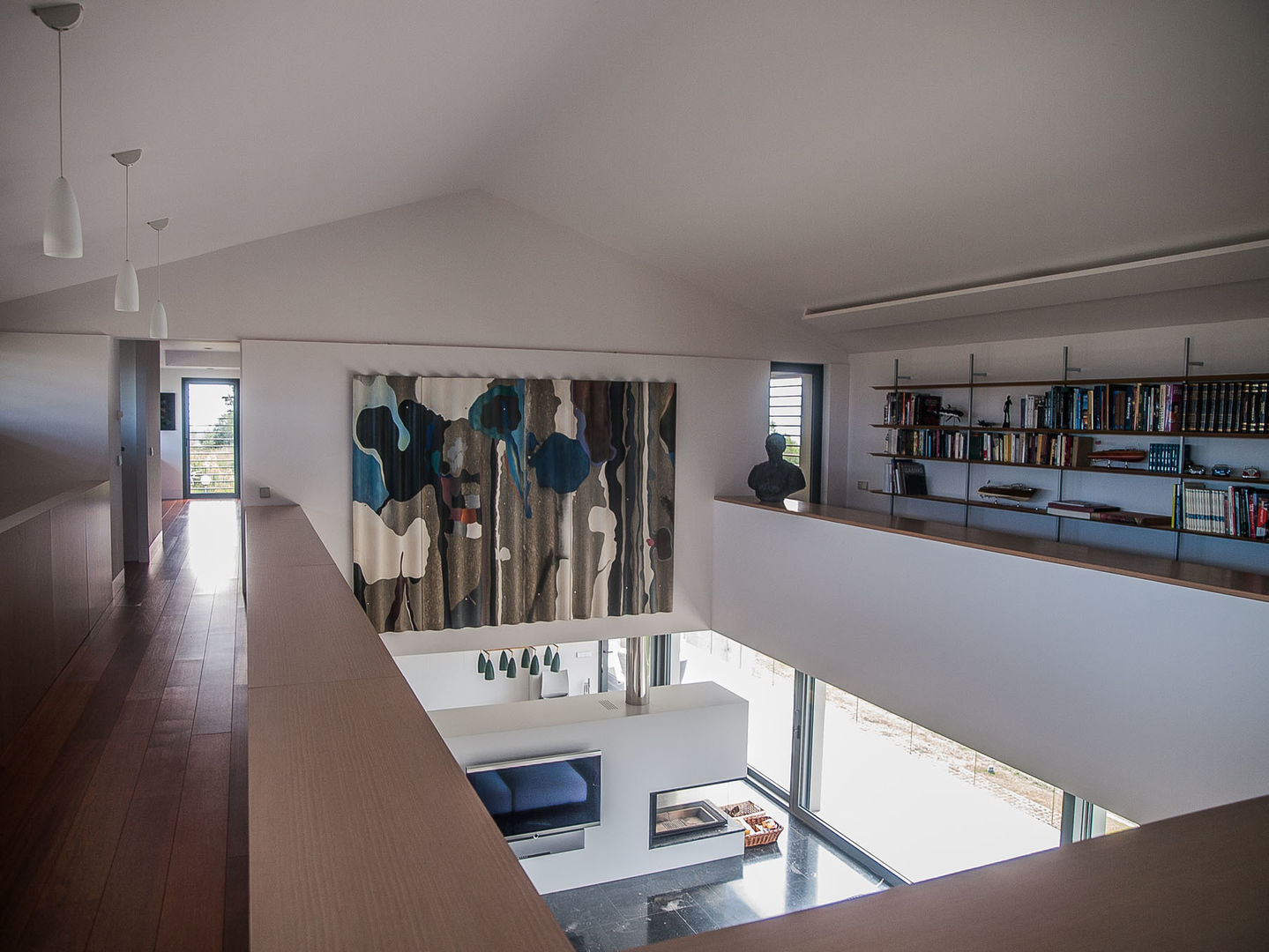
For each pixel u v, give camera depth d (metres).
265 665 2.25
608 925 7.27
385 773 1.55
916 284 6.54
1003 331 6.92
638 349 8.03
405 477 7.31
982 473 7.44
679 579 8.26
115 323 6.49
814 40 4.01
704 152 5.46
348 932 1.04
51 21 2.53
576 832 7.75
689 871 8.07
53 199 2.87
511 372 7.62
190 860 2.55
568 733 7.87
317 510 7.12
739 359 8.39
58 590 4.38
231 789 3.04
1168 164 4.11
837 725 8.45
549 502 7.76
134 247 5.71
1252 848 1.16
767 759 9.57
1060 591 4.49
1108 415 6.08
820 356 8.73
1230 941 0.94
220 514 11.30
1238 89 3.49
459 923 1.07
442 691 10.95
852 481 8.88
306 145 4.70
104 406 6.48
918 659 5.49
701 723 8.34
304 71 3.62
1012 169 4.57
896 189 5.16
